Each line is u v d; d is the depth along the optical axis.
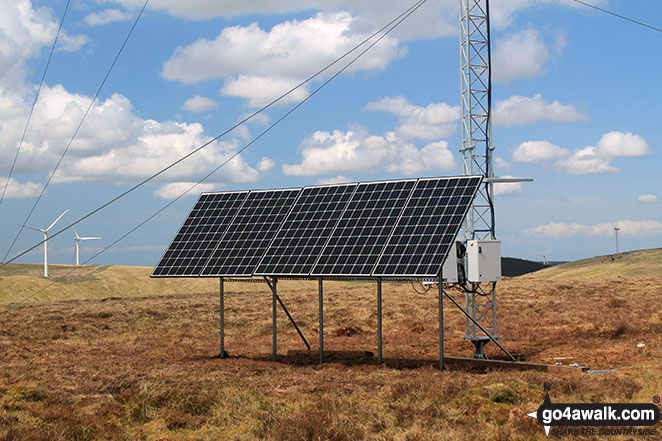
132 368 30.48
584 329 43.16
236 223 36.66
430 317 53.69
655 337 39.66
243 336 48.59
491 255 32.41
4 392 22.48
